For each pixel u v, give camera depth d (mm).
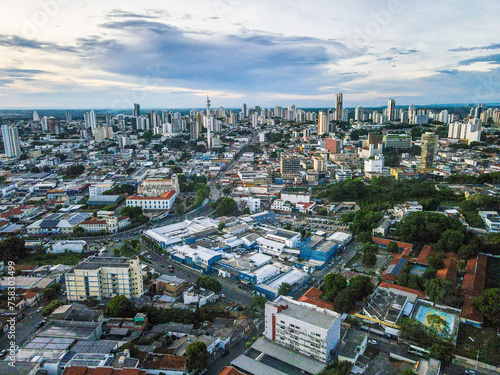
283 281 183500
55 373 114188
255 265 198125
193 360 119438
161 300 165375
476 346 134500
